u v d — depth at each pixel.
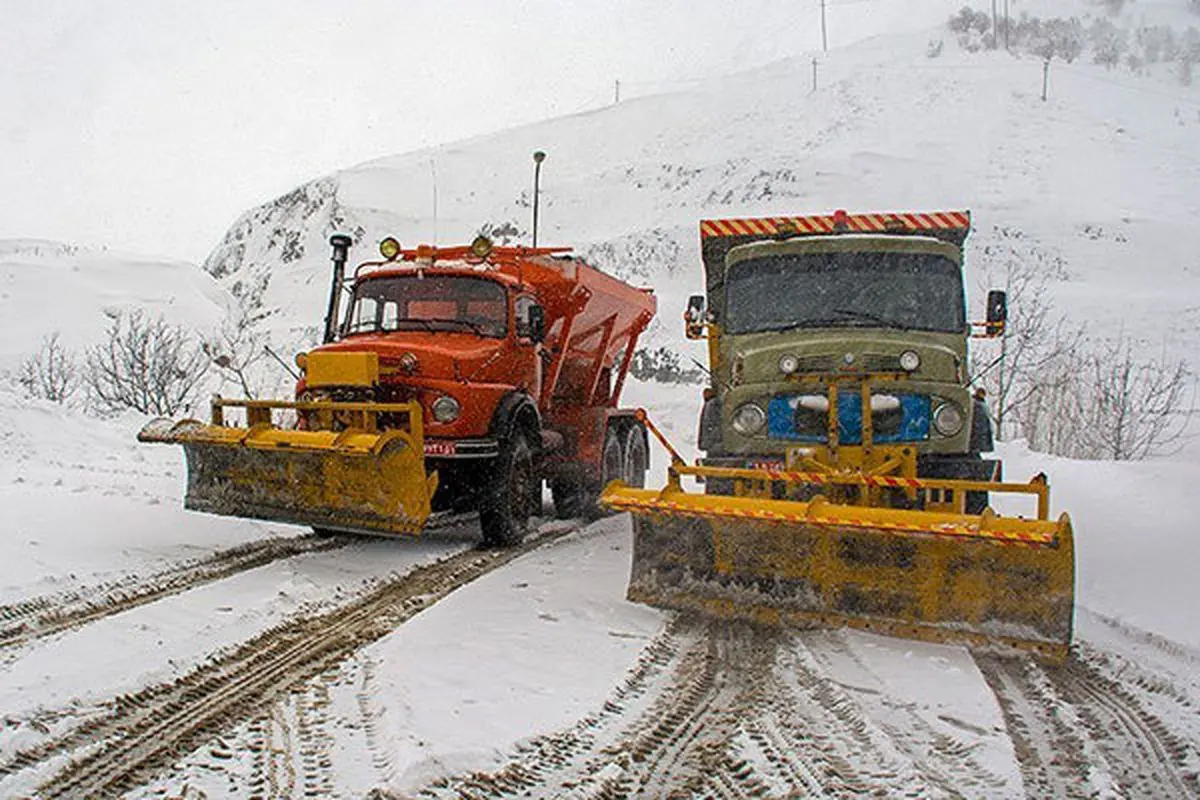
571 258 9.79
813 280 7.83
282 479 7.36
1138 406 18.66
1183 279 35.09
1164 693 4.82
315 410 7.82
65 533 7.53
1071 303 30.77
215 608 5.84
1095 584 6.95
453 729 4.03
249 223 60.06
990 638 5.16
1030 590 5.12
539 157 11.38
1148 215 42.16
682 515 5.69
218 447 7.46
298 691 4.51
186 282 34.81
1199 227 40.09
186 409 19.39
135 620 5.45
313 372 7.80
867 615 5.46
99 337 27.94
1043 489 5.29
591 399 11.23
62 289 31.12
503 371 8.73
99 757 3.74
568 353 10.34
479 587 6.59
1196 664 5.25
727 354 7.71
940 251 7.75
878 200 45.62
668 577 5.92
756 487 6.63
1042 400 18.19
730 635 5.64
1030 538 4.90
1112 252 37.91
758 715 4.38
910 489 5.78
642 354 26.08
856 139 54.59
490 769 3.70
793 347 6.98
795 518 5.38
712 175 52.25
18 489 9.22
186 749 3.83
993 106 59.72
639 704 4.51
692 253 39.16
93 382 20.02
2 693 4.25
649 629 5.71
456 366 8.13
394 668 4.81
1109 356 22.58
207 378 22.98
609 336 11.23
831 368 6.83
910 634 5.33
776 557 5.65
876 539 5.43
